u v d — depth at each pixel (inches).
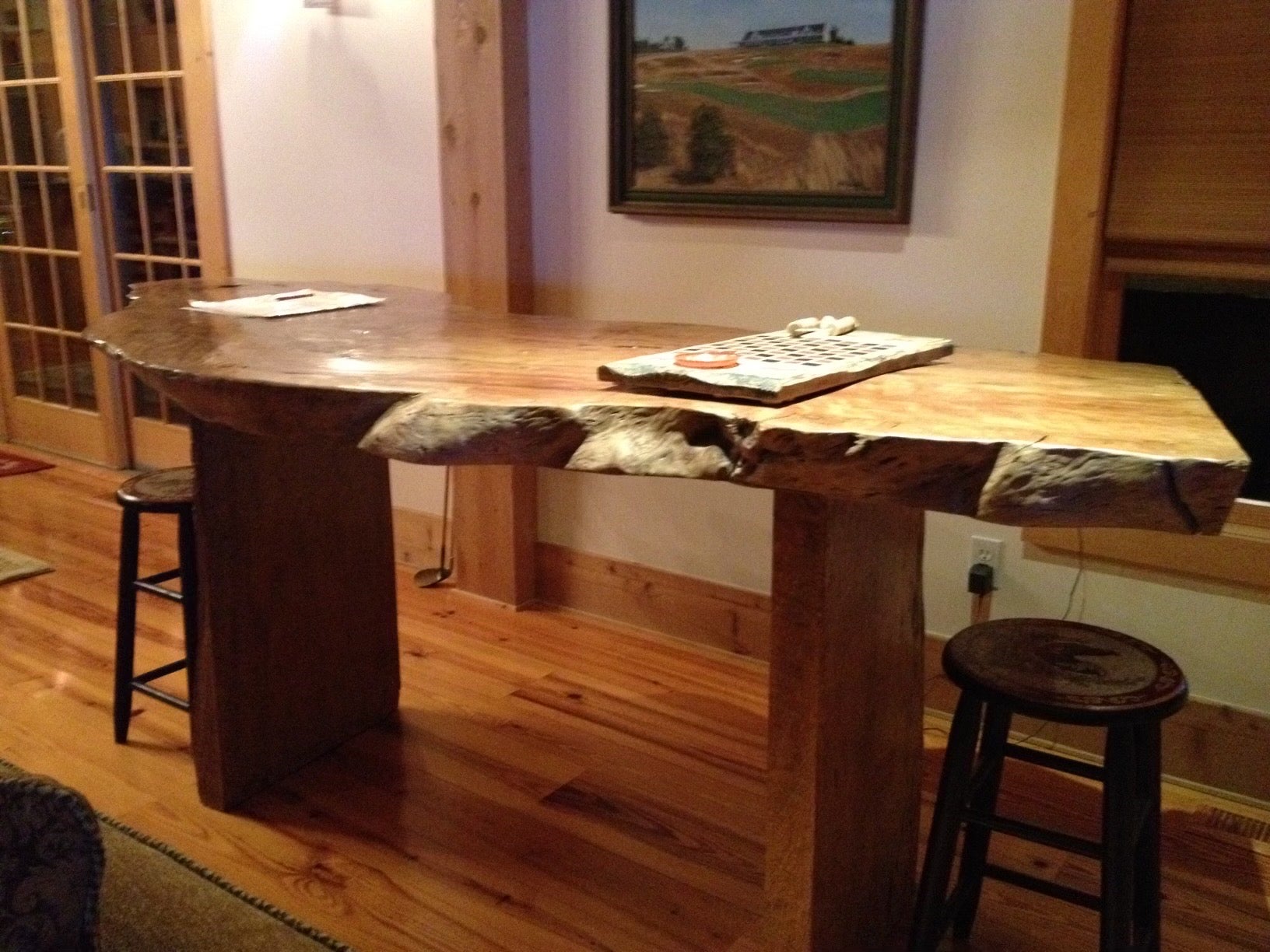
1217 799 91.4
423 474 140.6
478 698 108.3
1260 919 76.4
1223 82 83.4
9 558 143.2
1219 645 90.6
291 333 83.4
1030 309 95.0
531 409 56.2
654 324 89.4
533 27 117.6
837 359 65.0
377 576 100.7
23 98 181.0
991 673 62.1
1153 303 93.9
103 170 174.4
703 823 87.5
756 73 103.6
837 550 57.9
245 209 151.8
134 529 93.4
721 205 108.4
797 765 60.4
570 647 120.2
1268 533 86.7
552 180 120.6
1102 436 48.0
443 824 87.2
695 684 111.6
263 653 89.7
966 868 71.3
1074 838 62.3
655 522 121.2
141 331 83.9
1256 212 84.3
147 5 159.8
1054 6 88.9
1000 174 94.0
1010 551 99.0
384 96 132.0
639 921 75.9
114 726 99.1
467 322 90.3
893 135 97.3
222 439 83.4
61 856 38.4
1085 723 57.8
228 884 77.9
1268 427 90.9
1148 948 65.4
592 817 88.2
